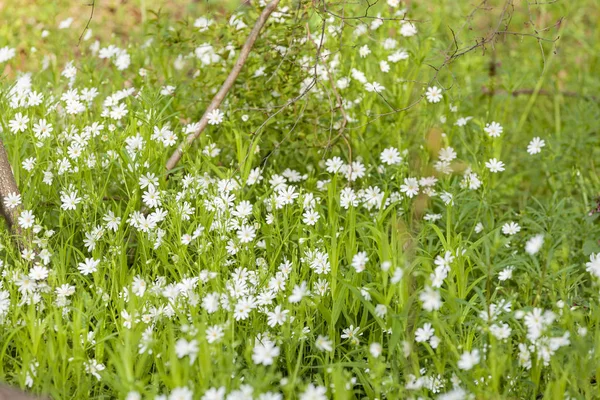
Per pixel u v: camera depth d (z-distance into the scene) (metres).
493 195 1.87
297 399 1.41
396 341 1.42
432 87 1.89
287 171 1.80
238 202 1.68
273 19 1.84
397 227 1.58
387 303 1.49
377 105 1.91
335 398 1.38
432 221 1.71
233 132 1.84
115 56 2.02
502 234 1.74
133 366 1.45
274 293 1.55
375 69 2.00
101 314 1.52
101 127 1.72
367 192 1.70
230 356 1.39
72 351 1.45
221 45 1.87
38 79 2.03
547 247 1.50
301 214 1.67
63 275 1.55
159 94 1.85
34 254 1.61
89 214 1.66
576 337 1.42
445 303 1.53
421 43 2.04
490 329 1.41
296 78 1.82
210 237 1.62
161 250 1.61
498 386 1.40
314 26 1.86
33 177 1.72
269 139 1.84
